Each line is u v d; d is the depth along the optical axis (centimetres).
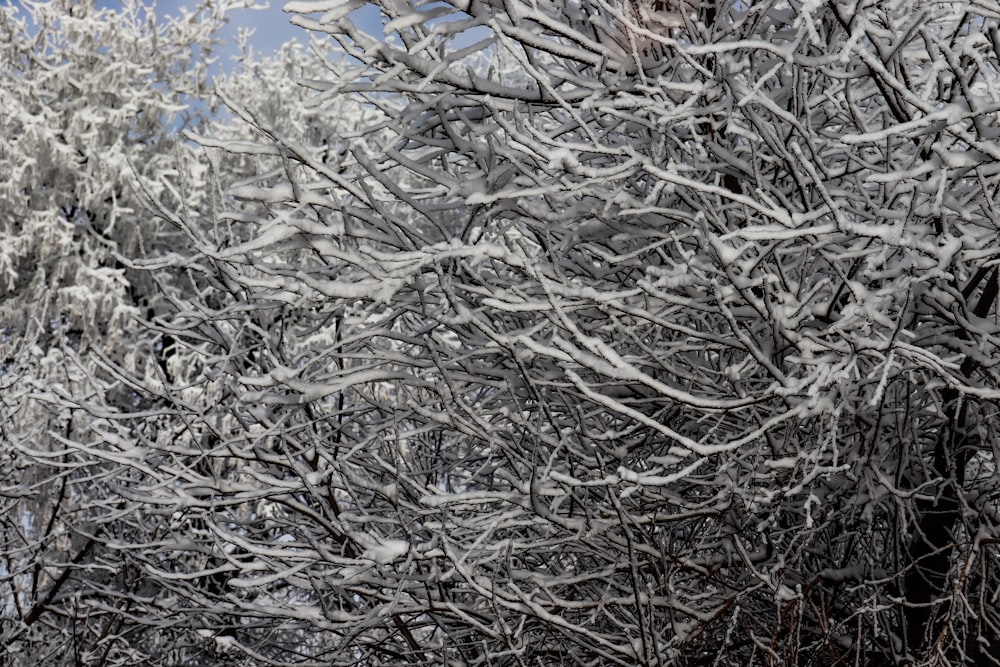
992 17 312
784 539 480
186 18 1516
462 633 469
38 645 797
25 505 931
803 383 336
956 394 411
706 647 485
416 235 380
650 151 400
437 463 591
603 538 423
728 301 366
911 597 455
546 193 364
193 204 1343
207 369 475
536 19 333
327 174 349
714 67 355
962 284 397
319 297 408
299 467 445
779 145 346
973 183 395
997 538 369
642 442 448
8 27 1414
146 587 746
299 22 316
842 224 304
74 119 1376
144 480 561
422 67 346
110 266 1400
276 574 414
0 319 1291
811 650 442
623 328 379
